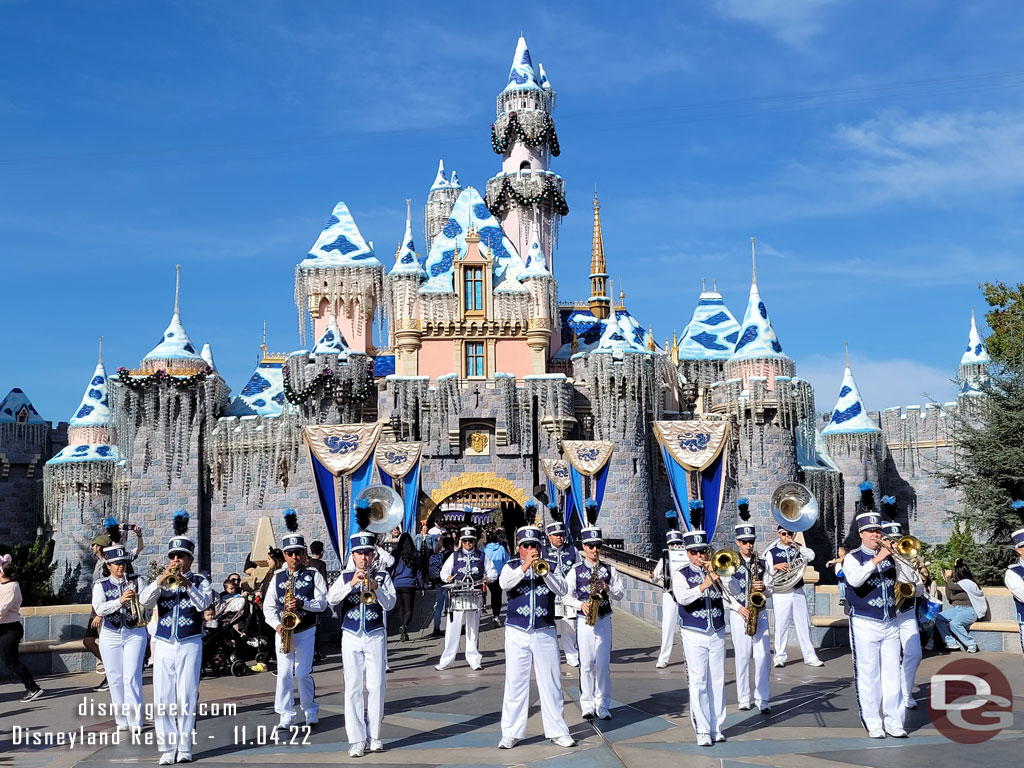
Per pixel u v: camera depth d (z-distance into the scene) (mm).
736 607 16500
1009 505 39125
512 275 63906
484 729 15703
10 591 19141
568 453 47000
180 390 60375
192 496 59875
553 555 17859
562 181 72438
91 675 22297
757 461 60250
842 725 15430
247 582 25516
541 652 14539
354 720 14117
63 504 63906
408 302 62125
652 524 59156
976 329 66125
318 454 31453
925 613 22594
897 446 68188
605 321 69938
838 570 24047
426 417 57375
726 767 12969
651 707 17172
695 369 68438
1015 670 19922
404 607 28219
